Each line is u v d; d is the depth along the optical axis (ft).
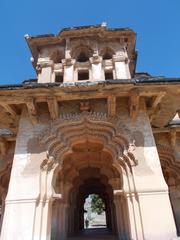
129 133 22.20
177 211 32.99
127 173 20.71
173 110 27.22
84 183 46.52
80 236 35.76
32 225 18.06
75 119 23.08
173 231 17.31
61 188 29.71
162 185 19.42
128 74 32.14
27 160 21.42
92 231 49.16
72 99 23.15
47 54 35.45
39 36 36.09
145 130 22.62
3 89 20.47
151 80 20.80
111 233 40.37
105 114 23.62
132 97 21.68
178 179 34.24
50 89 20.88
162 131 33.37
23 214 18.54
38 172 20.71
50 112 22.94
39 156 21.54
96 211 111.96
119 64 33.17
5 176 33.94
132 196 19.45
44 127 23.26
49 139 22.26
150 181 19.74
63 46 36.42
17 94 21.16
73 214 37.78
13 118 26.08
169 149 33.83
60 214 29.01
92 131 23.61
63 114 23.93
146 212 18.22
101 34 35.88
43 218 19.03
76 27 35.50
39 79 32.60
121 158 21.45
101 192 53.36
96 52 34.19
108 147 23.09
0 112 25.85
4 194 33.76
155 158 20.99
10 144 34.94
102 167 33.14
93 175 40.14
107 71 33.32
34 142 22.43
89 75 32.35
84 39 35.81
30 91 20.94
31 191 19.66
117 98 24.08
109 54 35.73
